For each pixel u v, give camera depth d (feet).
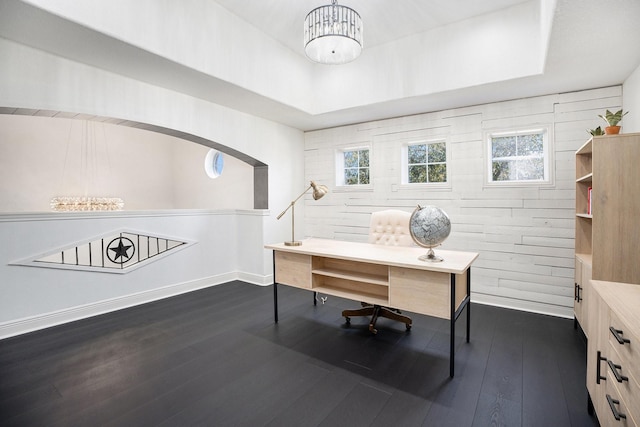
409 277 7.61
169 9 8.68
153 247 16.06
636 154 6.73
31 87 8.07
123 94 9.78
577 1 5.90
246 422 5.67
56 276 9.95
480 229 12.25
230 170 19.13
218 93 11.28
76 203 13.74
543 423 5.63
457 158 12.66
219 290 13.83
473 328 9.86
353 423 5.65
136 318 10.55
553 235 11.03
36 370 7.32
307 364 7.68
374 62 12.08
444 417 5.80
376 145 14.64
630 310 4.32
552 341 8.89
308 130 16.75
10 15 6.62
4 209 16.57
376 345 8.67
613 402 4.37
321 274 9.39
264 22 10.88
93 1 7.18
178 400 6.27
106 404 6.13
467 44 10.30
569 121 10.75
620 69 8.90
